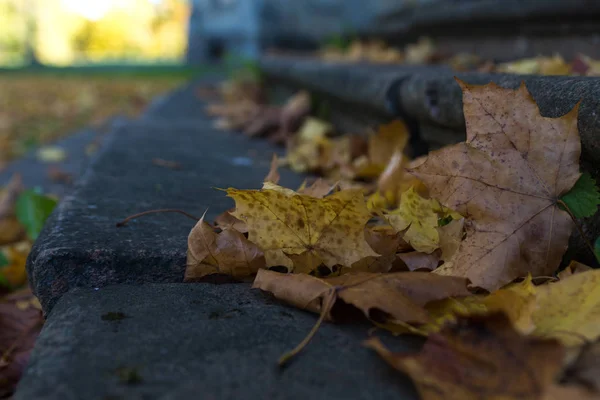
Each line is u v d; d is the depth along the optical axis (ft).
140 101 12.23
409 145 3.06
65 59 40.27
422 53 5.18
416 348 1.46
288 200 1.77
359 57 6.59
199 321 1.57
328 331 1.53
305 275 1.66
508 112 1.77
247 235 1.95
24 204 2.71
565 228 1.73
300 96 4.91
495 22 4.51
